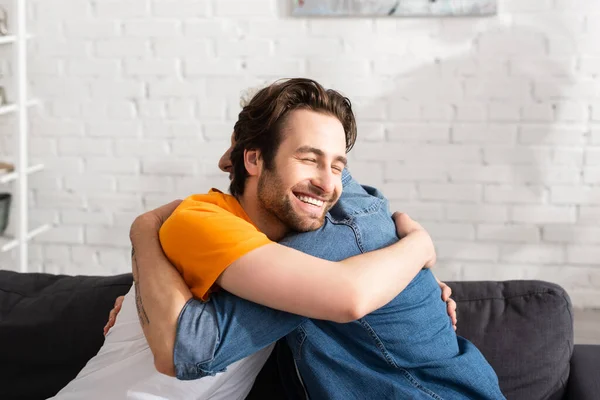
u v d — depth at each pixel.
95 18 3.65
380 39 3.51
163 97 3.69
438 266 3.67
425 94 3.54
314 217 1.52
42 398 1.78
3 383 1.79
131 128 3.73
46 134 3.78
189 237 1.46
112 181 3.79
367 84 3.56
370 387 1.51
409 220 1.69
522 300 1.80
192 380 1.51
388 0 3.45
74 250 3.88
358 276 1.40
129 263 3.87
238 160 1.59
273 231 1.59
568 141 3.51
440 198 3.61
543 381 1.72
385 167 3.61
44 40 3.69
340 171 1.55
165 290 1.44
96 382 1.55
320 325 1.55
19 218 3.59
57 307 1.83
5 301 1.87
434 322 1.60
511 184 3.57
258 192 1.54
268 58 3.59
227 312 1.43
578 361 1.81
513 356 1.73
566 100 3.48
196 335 1.40
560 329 1.76
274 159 1.51
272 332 1.45
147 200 3.79
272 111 1.51
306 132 1.49
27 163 3.80
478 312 1.78
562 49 3.44
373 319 1.54
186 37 3.62
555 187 3.55
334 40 3.54
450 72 3.51
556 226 3.59
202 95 3.67
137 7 3.62
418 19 3.47
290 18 3.55
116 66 3.68
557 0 3.41
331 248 1.51
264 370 1.74
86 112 3.74
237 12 3.57
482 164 3.57
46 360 1.79
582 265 3.61
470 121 3.54
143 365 1.53
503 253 3.63
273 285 1.39
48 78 3.73
